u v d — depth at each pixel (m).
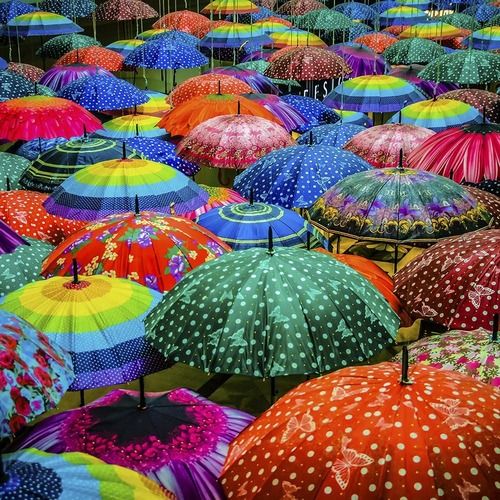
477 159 7.62
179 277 5.80
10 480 2.91
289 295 4.28
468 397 3.37
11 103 9.66
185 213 7.04
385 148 9.05
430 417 3.25
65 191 6.94
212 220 6.65
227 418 4.40
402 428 3.20
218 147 8.62
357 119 13.09
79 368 4.58
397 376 3.52
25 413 3.34
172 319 4.35
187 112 10.15
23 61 21.59
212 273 4.45
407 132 9.18
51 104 9.66
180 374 7.01
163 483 3.86
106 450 4.02
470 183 8.92
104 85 12.20
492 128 7.94
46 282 5.07
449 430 3.19
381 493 3.02
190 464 3.99
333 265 4.59
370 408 3.32
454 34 19.56
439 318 5.28
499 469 3.10
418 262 5.70
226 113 9.97
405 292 5.54
